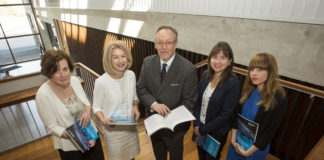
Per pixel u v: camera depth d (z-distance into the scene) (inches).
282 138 102.1
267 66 50.2
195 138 70.6
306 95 93.6
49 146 105.7
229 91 58.4
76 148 61.4
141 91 70.0
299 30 79.3
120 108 64.1
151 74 65.6
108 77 61.2
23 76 166.2
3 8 401.4
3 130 156.7
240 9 96.6
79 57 366.3
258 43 94.3
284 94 51.6
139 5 164.1
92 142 59.9
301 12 76.7
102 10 219.3
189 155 90.9
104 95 62.6
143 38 175.0
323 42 73.8
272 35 88.2
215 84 62.2
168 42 56.9
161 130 62.0
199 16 118.9
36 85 175.5
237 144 61.1
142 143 99.9
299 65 83.0
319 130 93.4
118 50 56.7
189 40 131.6
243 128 58.9
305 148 99.8
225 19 105.2
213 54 56.4
